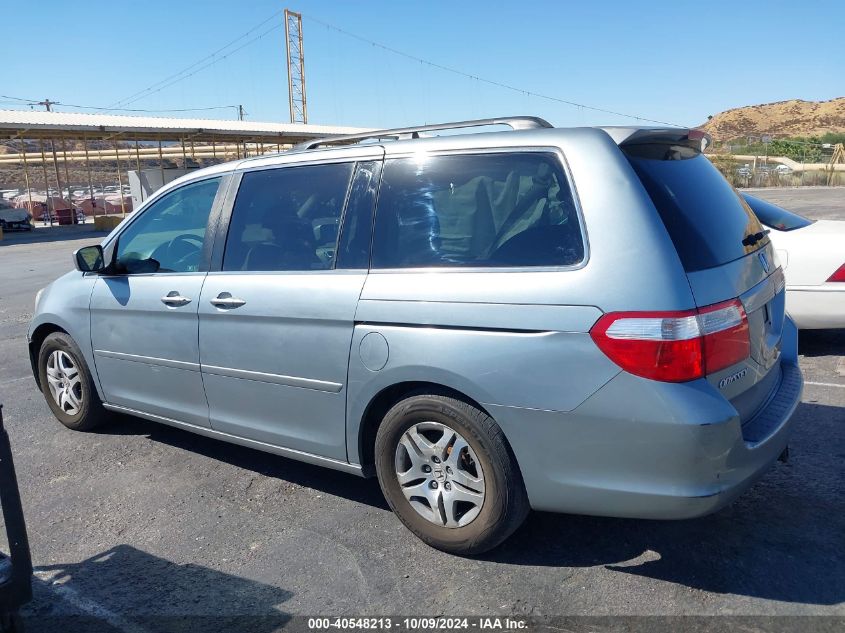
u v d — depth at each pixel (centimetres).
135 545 365
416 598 310
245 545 361
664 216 297
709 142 373
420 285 328
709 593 304
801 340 704
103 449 495
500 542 330
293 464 459
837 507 370
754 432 305
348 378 351
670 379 276
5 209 3831
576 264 296
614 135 313
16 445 507
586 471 295
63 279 520
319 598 313
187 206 448
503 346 304
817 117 14312
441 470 335
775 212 663
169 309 430
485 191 328
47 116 3675
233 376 403
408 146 356
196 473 450
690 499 279
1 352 807
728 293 298
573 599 304
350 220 365
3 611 273
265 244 398
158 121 3997
